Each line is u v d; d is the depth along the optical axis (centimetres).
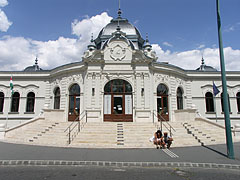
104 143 1268
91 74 1864
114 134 1380
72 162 816
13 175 648
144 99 1825
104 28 2500
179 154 996
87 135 1367
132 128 1500
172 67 2136
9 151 1052
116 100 1873
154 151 1080
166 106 2061
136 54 1908
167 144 1182
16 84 2352
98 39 2472
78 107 1984
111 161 832
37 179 605
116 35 2000
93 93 1828
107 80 1883
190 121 1744
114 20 2564
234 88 2380
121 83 1902
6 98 2339
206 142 1346
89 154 984
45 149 1122
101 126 1516
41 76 2336
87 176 640
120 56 1912
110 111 1848
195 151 1080
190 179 623
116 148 1170
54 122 1700
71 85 2067
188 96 2288
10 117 2294
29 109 2333
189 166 796
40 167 766
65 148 1161
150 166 797
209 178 635
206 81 2361
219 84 2359
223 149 1141
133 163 808
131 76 1892
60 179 605
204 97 2322
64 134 1426
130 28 2470
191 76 2330
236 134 1567
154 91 1989
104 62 1892
